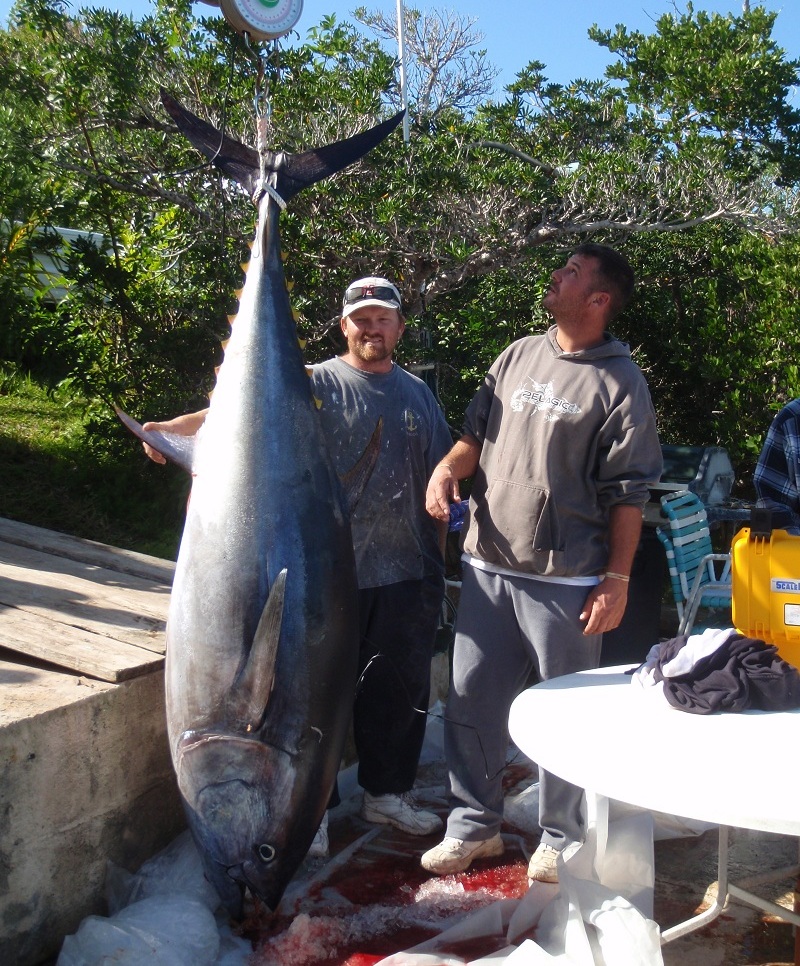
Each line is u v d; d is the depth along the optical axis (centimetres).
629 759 203
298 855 260
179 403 589
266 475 261
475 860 312
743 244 716
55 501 549
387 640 324
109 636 300
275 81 564
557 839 295
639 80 823
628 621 472
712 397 736
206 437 268
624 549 291
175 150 574
